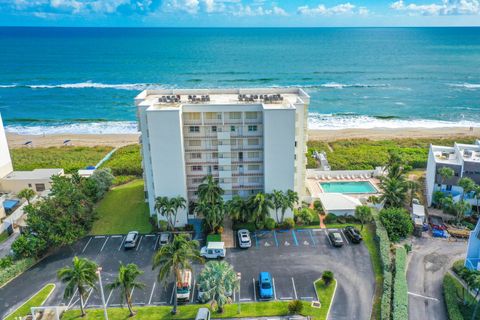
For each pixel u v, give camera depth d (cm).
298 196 6881
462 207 6366
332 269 5497
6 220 6688
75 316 4662
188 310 4744
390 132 13200
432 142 11562
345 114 15662
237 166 6756
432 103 17275
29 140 12794
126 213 7162
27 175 8088
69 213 6100
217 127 6469
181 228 6544
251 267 5547
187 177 6719
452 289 5000
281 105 6347
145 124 6316
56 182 6388
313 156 10075
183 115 6388
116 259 5809
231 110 6291
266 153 6319
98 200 7662
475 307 4609
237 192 6856
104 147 11731
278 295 4978
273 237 6303
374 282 5225
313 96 18688
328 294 4994
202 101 6681
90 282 4419
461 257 5766
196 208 6266
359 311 4700
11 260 5584
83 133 13562
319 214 6988
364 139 12094
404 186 6906
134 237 6169
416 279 5288
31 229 5925
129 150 10962
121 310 4759
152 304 4869
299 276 5344
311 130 13500
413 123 14375
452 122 14500
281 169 6425
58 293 5106
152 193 6694
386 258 5553
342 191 8056
